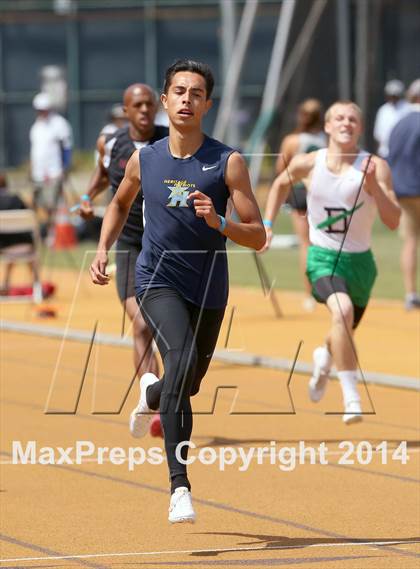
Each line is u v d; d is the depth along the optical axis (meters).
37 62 109.25
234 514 16.12
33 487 17.55
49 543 14.74
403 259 36.69
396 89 59.66
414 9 88.94
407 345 30.52
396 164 35.75
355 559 13.97
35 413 22.73
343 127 20.58
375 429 21.27
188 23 107.31
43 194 54.03
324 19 66.94
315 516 15.98
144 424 17.05
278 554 14.20
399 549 14.41
